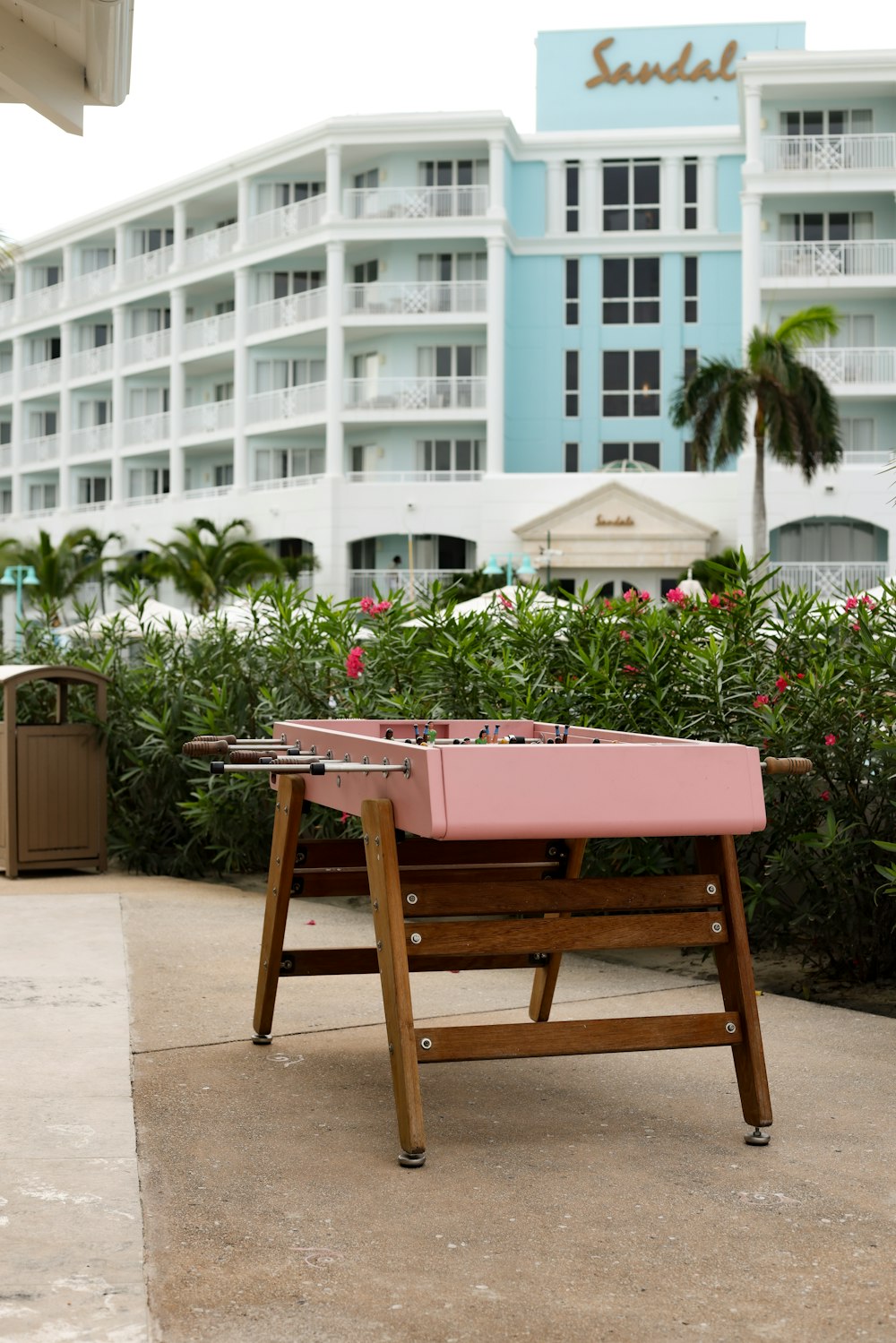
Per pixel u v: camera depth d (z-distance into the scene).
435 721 4.95
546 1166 3.44
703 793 3.53
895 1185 3.31
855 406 34.00
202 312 41.53
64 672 9.00
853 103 33.72
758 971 5.94
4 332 46.97
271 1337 2.48
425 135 35.44
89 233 43.44
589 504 33.09
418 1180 3.32
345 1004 5.24
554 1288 2.71
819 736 5.79
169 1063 4.36
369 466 37.03
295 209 36.97
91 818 9.17
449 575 31.14
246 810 8.40
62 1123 3.70
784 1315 2.60
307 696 8.59
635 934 3.67
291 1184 3.28
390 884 3.56
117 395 42.12
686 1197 3.22
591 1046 3.58
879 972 5.79
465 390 36.12
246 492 37.97
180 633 11.52
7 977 5.62
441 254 36.53
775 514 31.94
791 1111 3.93
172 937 6.61
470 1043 3.50
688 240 37.03
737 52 39.38
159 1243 2.90
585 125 39.75
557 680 7.01
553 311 37.41
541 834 3.38
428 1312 2.60
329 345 35.69
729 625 6.52
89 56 6.04
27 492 46.97
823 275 33.09
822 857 5.66
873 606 5.94
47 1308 2.57
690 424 37.00
